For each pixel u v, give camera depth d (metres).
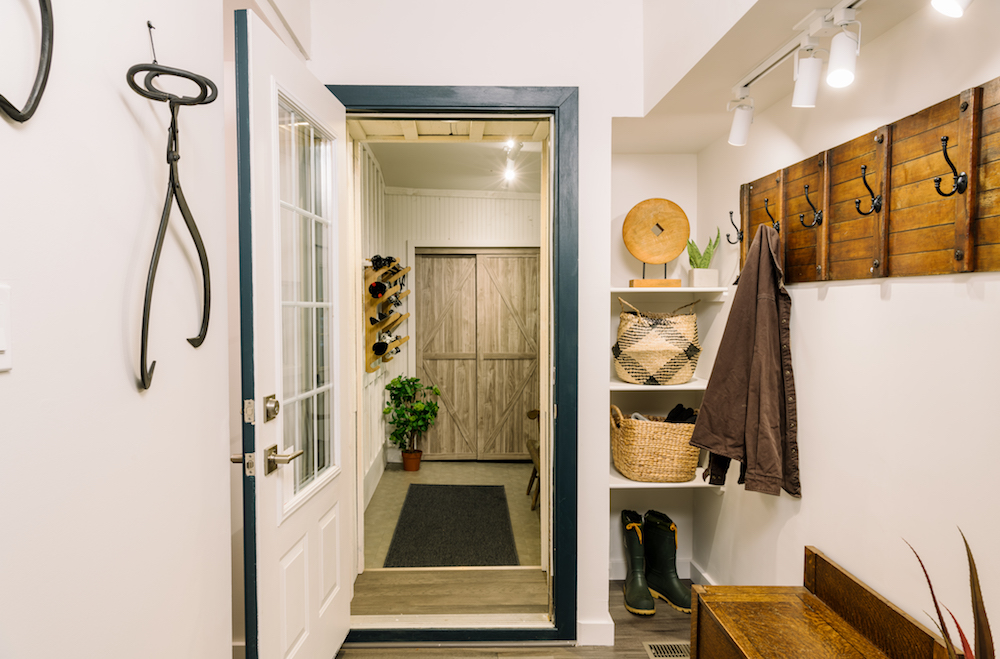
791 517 1.86
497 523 3.41
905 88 1.37
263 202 1.42
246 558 1.38
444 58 2.06
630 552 2.46
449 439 5.07
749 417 1.84
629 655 2.07
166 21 1.07
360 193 2.57
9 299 0.70
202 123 1.21
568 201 2.08
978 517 1.16
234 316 1.98
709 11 1.58
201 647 1.20
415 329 4.99
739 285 1.93
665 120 2.17
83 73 0.83
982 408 1.15
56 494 0.78
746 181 2.21
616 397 2.74
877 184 1.45
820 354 1.71
